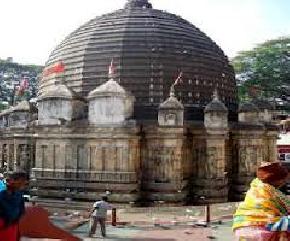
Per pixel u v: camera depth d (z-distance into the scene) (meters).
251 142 45.88
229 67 51.62
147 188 40.88
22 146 47.75
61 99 42.03
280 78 90.00
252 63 92.31
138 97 44.19
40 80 53.34
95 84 45.22
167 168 40.69
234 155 46.16
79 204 39.47
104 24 48.41
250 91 82.44
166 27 47.88
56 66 47.56
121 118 40.31
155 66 45.03
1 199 8.27
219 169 42.78
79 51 47.44
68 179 41.09
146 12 49.19
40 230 9.04
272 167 7.94
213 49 50.00
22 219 8.95
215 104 42.97
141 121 42.72
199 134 43.22
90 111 41.03
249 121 47.09
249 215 7.76
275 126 47.91
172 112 40.62
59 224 29.00
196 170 43.34
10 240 8.30
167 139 40.66
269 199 7.73
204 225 30.25
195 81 46.00
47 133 41.91
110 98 40.41
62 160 41.50
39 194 41.72
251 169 45.78
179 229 28.98
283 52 91.31
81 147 41.03
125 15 48.72
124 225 30.11
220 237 26.42
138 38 46.34
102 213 25.61
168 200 40.19
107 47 46.31
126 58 45.38
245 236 7.68
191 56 46.88
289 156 67.25
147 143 41.25
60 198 41.00
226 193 43.03
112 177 39.94
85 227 29.36
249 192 8.01
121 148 40.12
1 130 50.59
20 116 49.75
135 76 44.72
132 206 39.41
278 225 7.54
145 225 30.11
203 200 42.19
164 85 44.66
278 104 89.69
